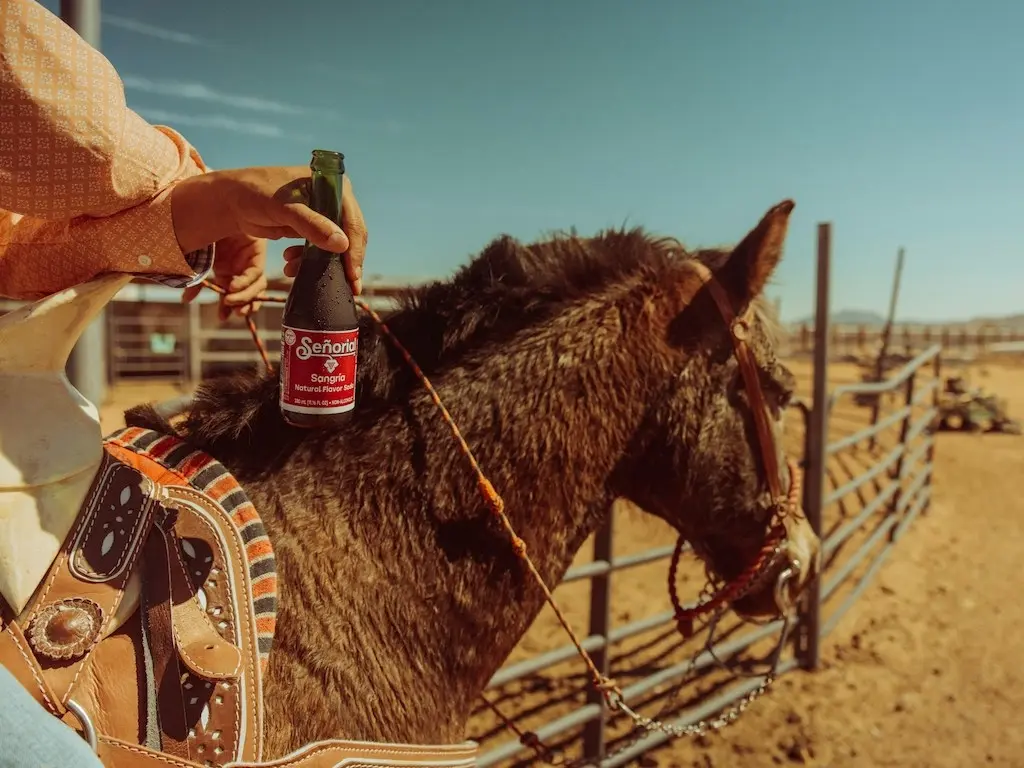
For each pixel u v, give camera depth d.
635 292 1.65
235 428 1.36
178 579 1.07
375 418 1.43
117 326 14.66
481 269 1.61
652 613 5.15
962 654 4.87
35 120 0.92
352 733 1.25
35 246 1.09
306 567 1.29
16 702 0.87
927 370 24.09
